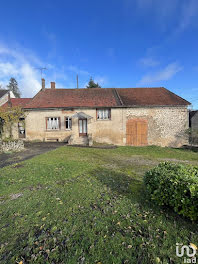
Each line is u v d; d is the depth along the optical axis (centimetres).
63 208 279
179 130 1305
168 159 768
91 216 255
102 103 1334
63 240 203
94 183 402
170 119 1306
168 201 261
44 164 569
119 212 268
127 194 341
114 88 1672
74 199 313
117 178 447
